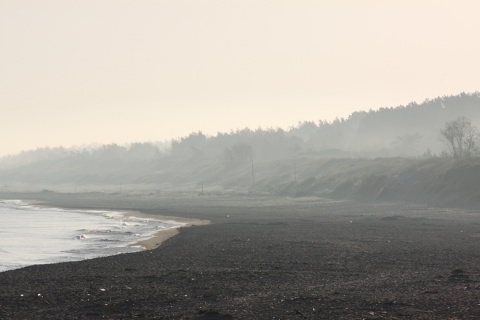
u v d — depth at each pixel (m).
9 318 26.78
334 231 75.62
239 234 74.81
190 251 56.94
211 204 159.62
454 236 67.19
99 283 37.03
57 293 32.84
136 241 72.81
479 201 116.25
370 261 46.19
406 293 30.53
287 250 55.31
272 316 25.56
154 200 190.88
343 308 26.89
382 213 110.75
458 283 33.47
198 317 25.83
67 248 66.31
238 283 35.97
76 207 161.62
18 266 52.44
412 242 60.66
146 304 29.47
